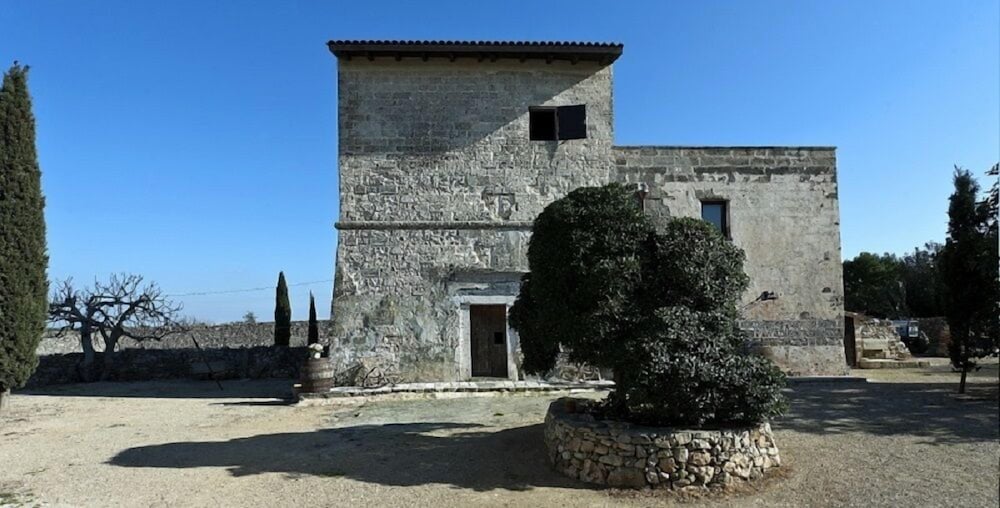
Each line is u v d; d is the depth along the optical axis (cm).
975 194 1416
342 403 1404
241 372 2277
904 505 661
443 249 1666
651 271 799
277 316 2914
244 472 843
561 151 1719
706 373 741
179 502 732
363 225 1650
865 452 866
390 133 1683
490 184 1691
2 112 1466
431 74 1705
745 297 1730
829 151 1803
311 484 786
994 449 868
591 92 1741
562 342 816
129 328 2669
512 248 1675
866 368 2202
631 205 816
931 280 4297
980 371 1988
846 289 4638
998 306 1329
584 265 787
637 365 754
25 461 932
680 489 723
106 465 896
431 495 737
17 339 1455
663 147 1752
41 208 1537
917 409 1195
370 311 1631
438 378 1620
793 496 707
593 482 760
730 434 748
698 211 1748
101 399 1653
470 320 1670
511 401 1367
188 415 1336
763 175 1777
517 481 778
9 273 1449
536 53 1673
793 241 1766
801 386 1575
